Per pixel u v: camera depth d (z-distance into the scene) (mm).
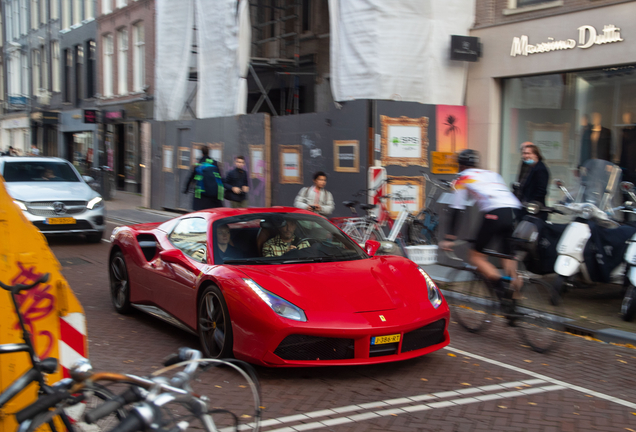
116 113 27328
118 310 6906
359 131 12008
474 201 6238
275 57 19062
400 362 5195
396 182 11867
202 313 5180
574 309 7250
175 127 18516
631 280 6516
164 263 5902
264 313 4504
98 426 2340
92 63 31875
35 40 39188
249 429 3691
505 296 5977
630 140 10008
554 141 11320
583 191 7613
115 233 7094
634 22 9703
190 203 17859
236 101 16266
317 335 4445
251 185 15344
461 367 5094
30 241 3027
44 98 37219
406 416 3992
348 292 4812
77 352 3119
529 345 5742
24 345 2420
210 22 17016
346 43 12562
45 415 2127
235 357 4789
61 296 3061
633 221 7438
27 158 12961
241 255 5395
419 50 12195
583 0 10492
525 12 11445
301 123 13680
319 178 10141
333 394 4379
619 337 5980
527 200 8477
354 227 10477
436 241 11180
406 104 11906
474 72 12375
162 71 19375
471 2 12391
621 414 4113
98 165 30328
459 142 12430
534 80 11578
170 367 2295
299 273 5023
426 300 5008
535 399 4367
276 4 18953
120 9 27344
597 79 10500
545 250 7328
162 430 1985
